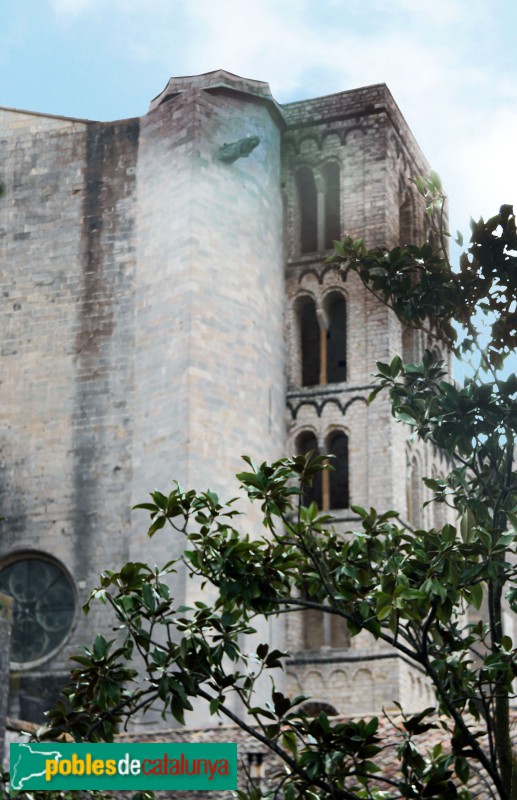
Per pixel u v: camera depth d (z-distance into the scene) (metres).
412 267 24.28
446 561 20.67
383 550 22.17
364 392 61.94
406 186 67.75
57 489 58.69
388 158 65.19
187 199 59.16
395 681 57.44
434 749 22.17
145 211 61.00
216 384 57.50
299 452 62.50
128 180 61.91
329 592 21.39
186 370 56.75
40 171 63.59
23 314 61.75
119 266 60.88
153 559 55.41
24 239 62.81
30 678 56.56
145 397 58.09
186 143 60.16
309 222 67.56
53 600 57.84
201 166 59.94
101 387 59.38
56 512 58.38
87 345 60.19
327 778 21.02
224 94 62.03
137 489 57.16
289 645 59.09
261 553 21.58
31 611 57.84
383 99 65.50
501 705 21.50
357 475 60.94
